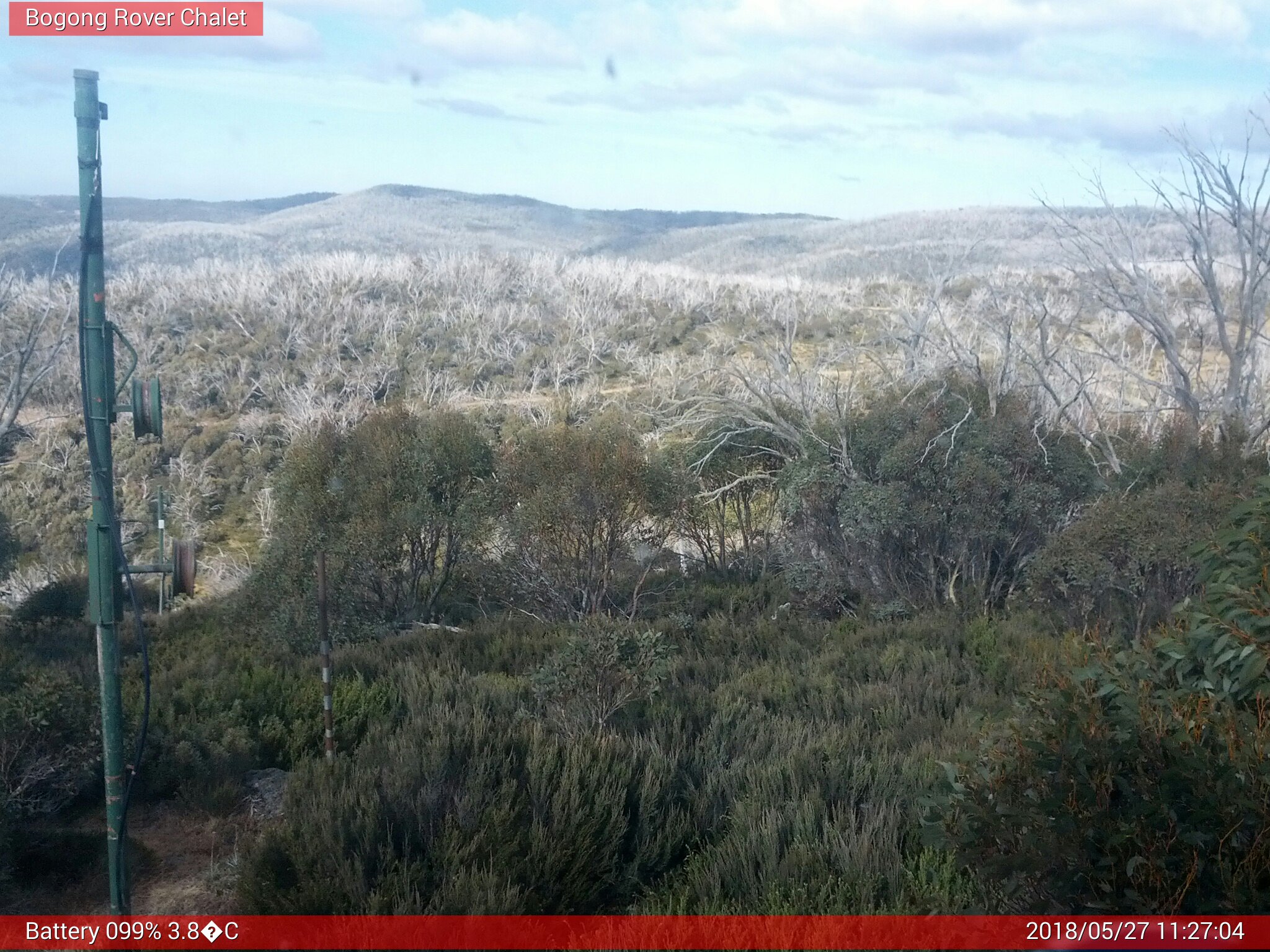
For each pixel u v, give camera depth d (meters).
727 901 4.84
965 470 13.52
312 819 5.09
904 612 13.66
